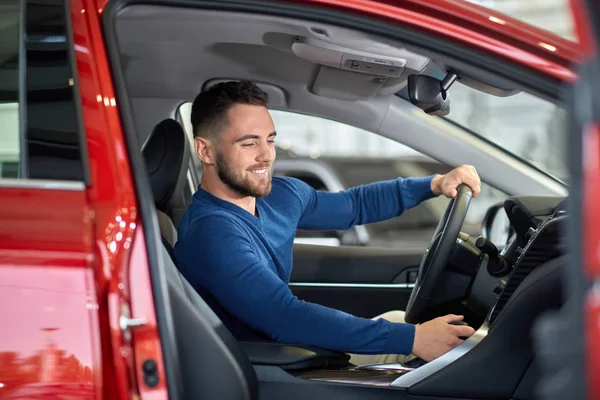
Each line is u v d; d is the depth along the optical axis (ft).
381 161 26.18
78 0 5.80
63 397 5.03
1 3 5.68
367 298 10.49
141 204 5.39
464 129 10.13
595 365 3.04
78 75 5.54
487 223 9.86
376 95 9.62
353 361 8.48
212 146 7.79
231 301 7.25
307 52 7.86
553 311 6.39
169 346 5.37
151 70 9.23
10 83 5.45
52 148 5.34
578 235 3.05
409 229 26.91
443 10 6.10
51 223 5.17
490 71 6.09
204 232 7.46
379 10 6.07
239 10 6.02
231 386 5.98
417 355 7.00
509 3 12.73
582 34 3.01
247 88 7.80
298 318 7.09
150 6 5.97
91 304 5.09
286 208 8.60
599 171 2.97
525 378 6.51
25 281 5.07
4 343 5.03
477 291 8.18
